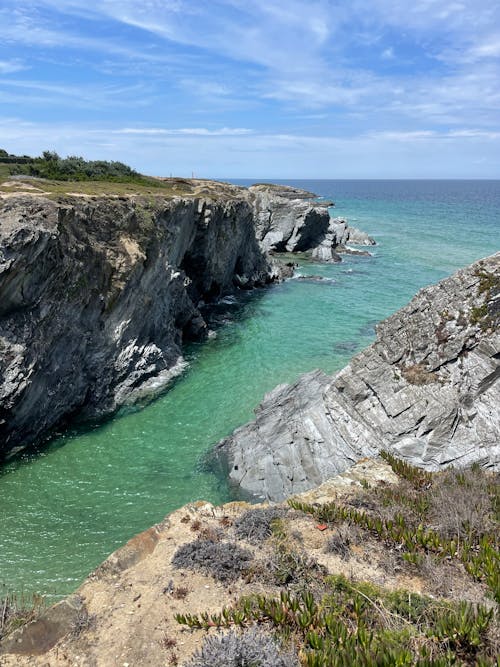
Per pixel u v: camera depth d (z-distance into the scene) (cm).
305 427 1881
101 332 2688
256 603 830
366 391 1762
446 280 1723
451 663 672
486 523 1073
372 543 1034
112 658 746
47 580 1416
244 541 1051
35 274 2141
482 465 1495
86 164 6097
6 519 1708
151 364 3028
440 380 1625
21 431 2194
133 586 912
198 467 2058
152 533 1080
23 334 2141
